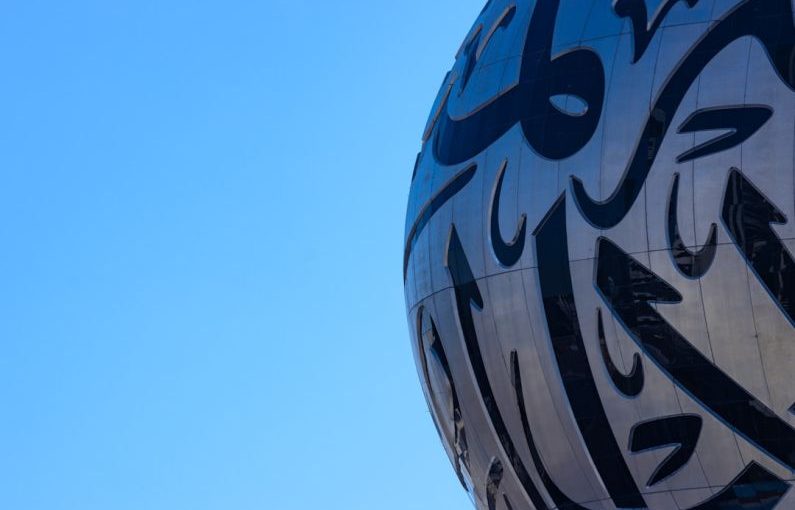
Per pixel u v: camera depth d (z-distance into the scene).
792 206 53.06
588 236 55.50
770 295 53.09
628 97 55.53
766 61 54.19
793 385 53.38
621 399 55.31
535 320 56.75
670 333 54.25
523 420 58.00
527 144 57.50
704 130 54.19
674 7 55.97
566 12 58.69
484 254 58.41
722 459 54.41
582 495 57.19
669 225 54.16
